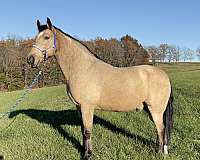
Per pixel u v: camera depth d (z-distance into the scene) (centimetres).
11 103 3041
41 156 820
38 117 1534
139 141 888
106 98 735
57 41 764
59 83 5459
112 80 729
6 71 5497
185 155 759
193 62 10088
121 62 6050
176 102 1647
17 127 1305
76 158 778
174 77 3797
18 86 5494
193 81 2984
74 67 749
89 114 738
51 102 2439
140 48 6781
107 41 6050
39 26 778
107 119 1274
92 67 742
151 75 741
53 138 994
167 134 756
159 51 9819
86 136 735
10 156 845
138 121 1203
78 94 738
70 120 1317
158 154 745
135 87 730
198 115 1268
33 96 3425
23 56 5556
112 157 764
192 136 935
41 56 757
